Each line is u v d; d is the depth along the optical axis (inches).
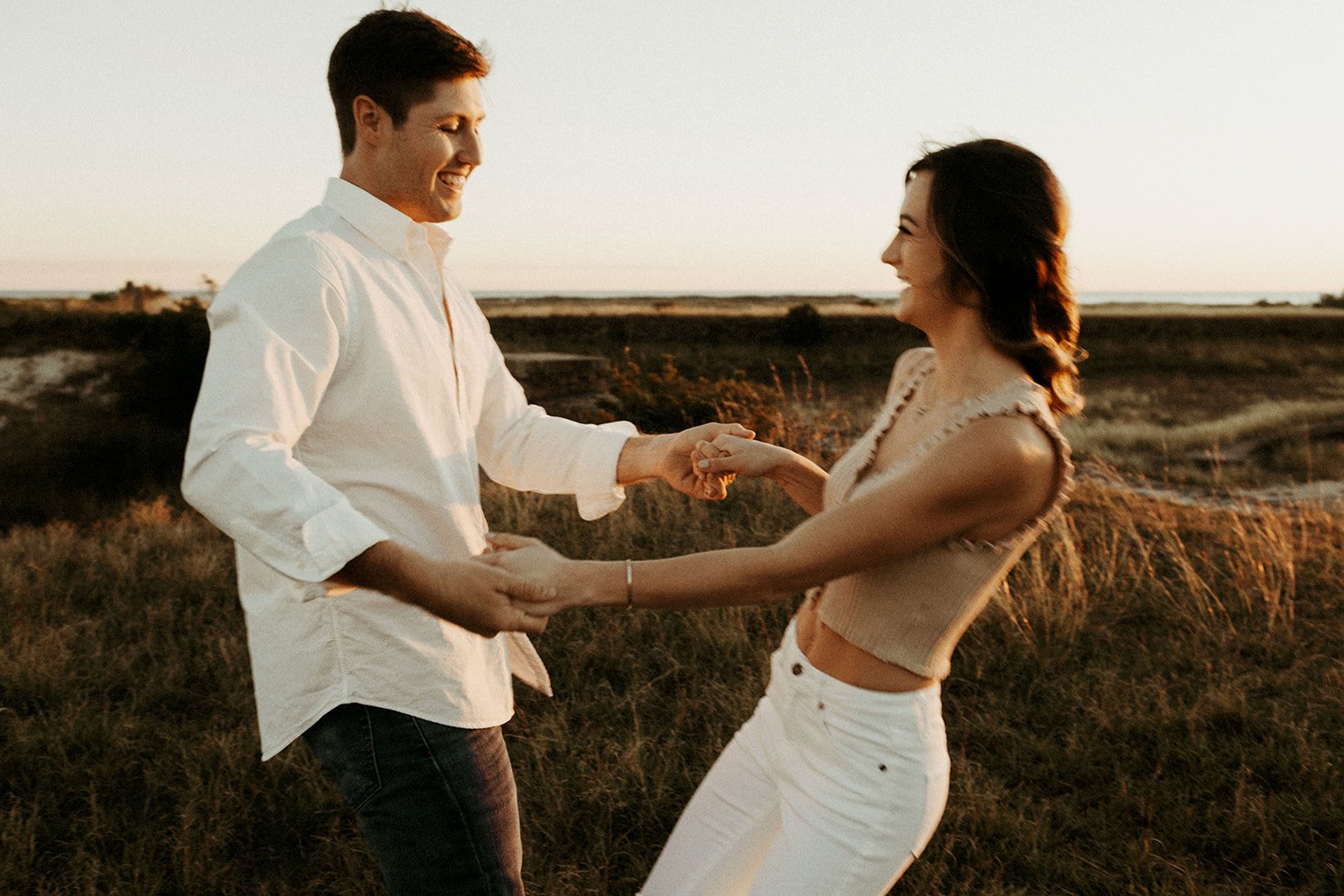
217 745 124.6
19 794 118.6
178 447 531.5
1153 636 170.6
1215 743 130.9
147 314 755.4
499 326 1533.0
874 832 58.1
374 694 61.9
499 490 269.0
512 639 77.7
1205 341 1486.2
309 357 58.1
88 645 164.1
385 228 65.1
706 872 67.9
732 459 73.5
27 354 700.0
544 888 101.2
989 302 53.8
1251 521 249.4
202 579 199.8
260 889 100.2
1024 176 53.4
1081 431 689.6
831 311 2027.6
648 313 1727.4
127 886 99.7
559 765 121.6
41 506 435.5
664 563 52.9
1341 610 181.0
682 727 134.0
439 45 64.1
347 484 62.9
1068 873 103.6
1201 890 98.5
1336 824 109.8
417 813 62.8
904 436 59.9
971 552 53.7
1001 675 152.2
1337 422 689.0
